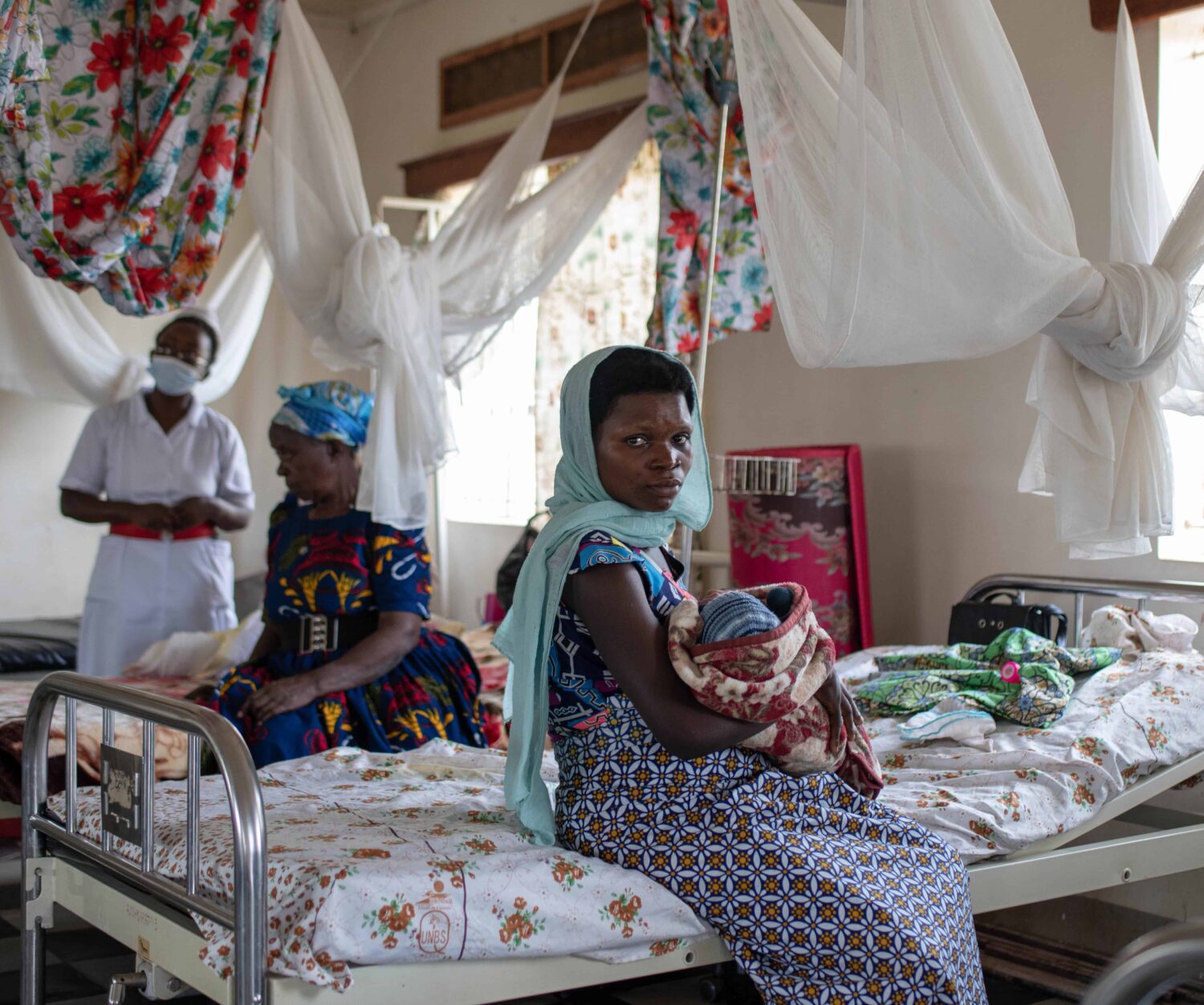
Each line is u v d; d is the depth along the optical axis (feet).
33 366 18.35
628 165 14.44
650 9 13.52
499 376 21.77
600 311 18.47
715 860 6.16
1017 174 8.95
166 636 16.65
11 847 12.55
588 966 6.10
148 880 6.39
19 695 12.25
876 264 7.97
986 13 8.76
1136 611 11.16
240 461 17.28
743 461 13.83
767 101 8.68
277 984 5.46
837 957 5.95
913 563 14.56
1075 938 10.97
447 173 21.76
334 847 6.26
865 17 8.02
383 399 12.16
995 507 13.64
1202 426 12.16
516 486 21.52
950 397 14.08
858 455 14.11
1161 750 9.12
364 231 13.03
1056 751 8.83
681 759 6.30
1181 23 12.07
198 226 10.79
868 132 7.95
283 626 10.69
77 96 10.08
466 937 5.71
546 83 19.99
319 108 12.81
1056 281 8.62
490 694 13.16
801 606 6.31
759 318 14.03
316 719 10.10
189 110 10.33
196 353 16.90
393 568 10.52
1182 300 9.41
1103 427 9.75
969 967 6.32
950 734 9.37
